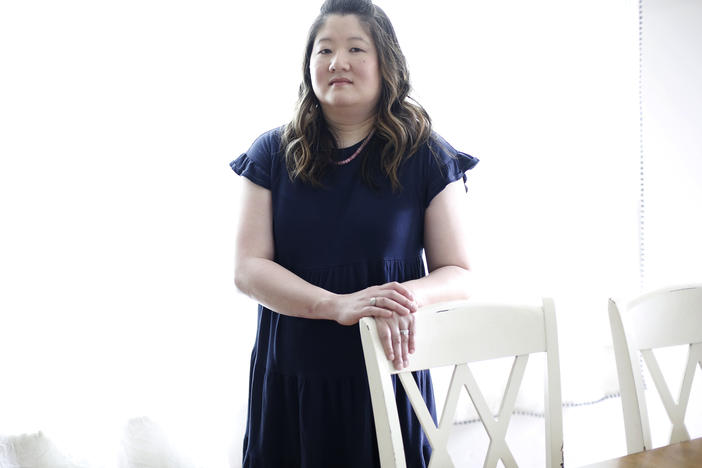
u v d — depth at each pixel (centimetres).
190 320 205
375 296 124
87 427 186
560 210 242
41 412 186
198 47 205
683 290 147
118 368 197
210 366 206
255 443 152
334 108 147
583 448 247
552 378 133
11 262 189
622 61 246
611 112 246
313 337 144
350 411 144
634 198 249
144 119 200
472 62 234
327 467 146
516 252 240
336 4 149
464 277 144
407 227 149
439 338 126
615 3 245
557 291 242
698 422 251
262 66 211
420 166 150
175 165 203
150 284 201
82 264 195
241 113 209
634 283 250
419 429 148
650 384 254
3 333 188
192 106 205
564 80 242
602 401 247
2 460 177
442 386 223
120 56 197
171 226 203
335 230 146
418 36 229
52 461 180
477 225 236
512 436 236
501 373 230
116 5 197
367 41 145
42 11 191
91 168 196
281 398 150
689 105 255
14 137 189
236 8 208
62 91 193
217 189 207
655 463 113
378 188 147
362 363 143
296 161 148
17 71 189
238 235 151
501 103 237
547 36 240
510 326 132
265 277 141
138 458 190
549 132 241
